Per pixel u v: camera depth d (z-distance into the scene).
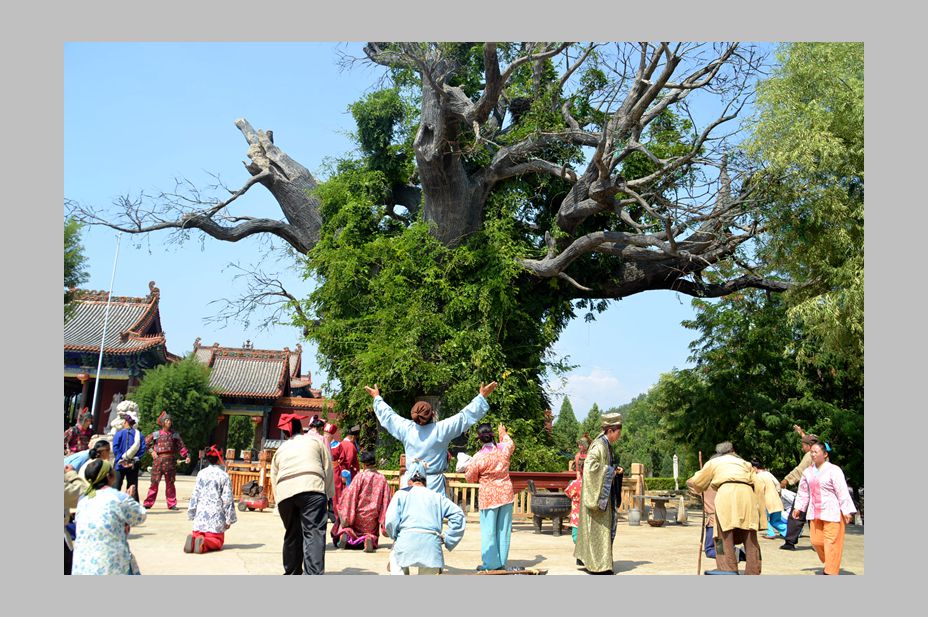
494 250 19.62
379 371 18.42
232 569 7.86
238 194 22.72
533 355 20.19
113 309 45.62
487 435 8.30
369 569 8.11
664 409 28.08
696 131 17.05
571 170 18.94
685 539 12.33
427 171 19.50
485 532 8.02
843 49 16.41
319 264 20.91
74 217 21.19
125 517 5.84
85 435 18.14
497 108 22.50
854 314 14.60
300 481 6.94
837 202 15.23
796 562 9.80
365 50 20.50
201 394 41.62
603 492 7.92
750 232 16.92
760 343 23.11
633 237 17.52
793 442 21.89
